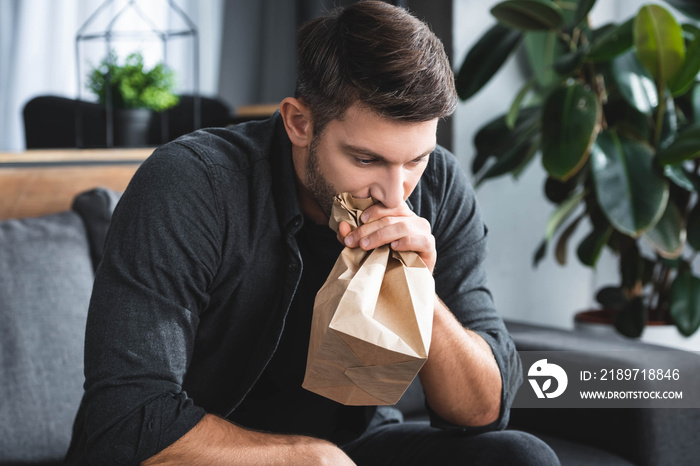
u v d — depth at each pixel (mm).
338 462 918
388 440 1208
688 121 1987
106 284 903
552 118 1745
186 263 920
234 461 884
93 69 1970
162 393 877
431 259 902
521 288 2326
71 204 1565
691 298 1896
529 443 1068
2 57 3625
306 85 901
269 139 1036
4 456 1253
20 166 1538
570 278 2438
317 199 943
